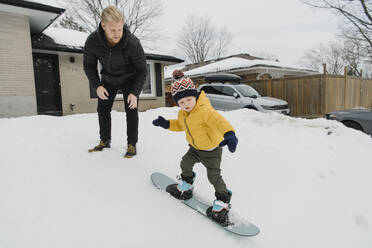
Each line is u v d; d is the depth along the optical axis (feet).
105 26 7.22
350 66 80.79
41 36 28.22
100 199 6.36
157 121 6.77
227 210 5.96
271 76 50.52
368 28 35.29
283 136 13.88
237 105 29.12
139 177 7.77
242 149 11.57
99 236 5.07
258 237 5.68
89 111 30.76
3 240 4.64
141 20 59.16
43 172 7.42
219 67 55.67
